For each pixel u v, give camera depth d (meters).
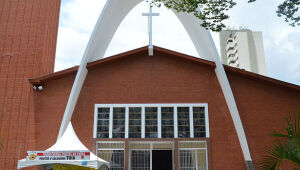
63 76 15.05
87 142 14.03
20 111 14.77
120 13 17.05
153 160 14.07
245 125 14.02
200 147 14.10
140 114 14.53
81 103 14.59
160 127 14.26
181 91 14.73
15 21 16.81
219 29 10.48
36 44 16.28
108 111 14.60
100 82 14.95
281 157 6.59
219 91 14.70
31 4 17.22
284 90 14.50
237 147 13.79
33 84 14.86
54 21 19.03
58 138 13.30
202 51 17.62
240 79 14.71
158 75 15.02
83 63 14.25
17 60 15.95
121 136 14.20
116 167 13.91
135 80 14.95
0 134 14.34
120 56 14.94
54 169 10.62
